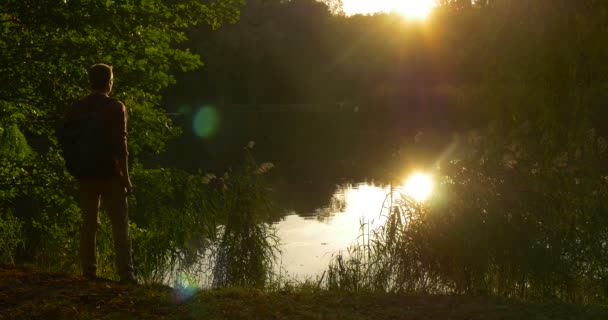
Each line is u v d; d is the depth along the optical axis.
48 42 8.28
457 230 6.20
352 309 4.82
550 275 6.04
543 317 4.76
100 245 8.30
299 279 8.22
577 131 7.11
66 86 8.45
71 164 5.37
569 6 7.41
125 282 5.43
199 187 9.59
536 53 7.50
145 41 9.05
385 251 6.76
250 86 56.44
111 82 5.64
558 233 6.13
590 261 6.09
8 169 8.70
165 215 8.85
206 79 52.09
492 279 6.21
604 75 7.32
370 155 26.25
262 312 4.46
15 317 4.23
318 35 57.91
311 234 11.58
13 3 8.11
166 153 28.78
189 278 8.09
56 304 4.48
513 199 6.32
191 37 41.38
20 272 5.36
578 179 6.50
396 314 4.74
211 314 4.38
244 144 33.00
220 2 9.82
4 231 8.32
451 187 6.51
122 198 5.53
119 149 5.35
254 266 7.97
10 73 8.22
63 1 8.15
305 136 37.09
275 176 20.53
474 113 8.23
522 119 7.52
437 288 6.27
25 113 8.74
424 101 39.16
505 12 7.81
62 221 8.73
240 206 8.21
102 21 8.41
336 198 15.90
